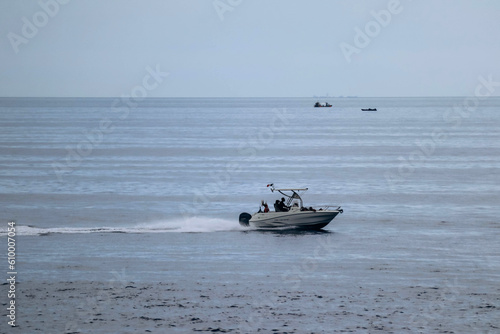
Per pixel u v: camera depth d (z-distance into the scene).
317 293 54.34
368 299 52.69
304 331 46.03
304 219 79.62
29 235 76.56
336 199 105.44
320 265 63.22
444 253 67.94
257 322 47.62
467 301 52.22
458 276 59.28
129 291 54.56
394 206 98.50
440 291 54.88
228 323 47.44
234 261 64.81
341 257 66.38
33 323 47.12
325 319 48.31
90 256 66.25
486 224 84.00
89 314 48.94
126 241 73.56
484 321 47.84
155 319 48.03
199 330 46.09
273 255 67.19
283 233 78.50
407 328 46.62
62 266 62.31
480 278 58.69
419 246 71.25
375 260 65.12
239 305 51.22
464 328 46.47
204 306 50.91
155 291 54.62
